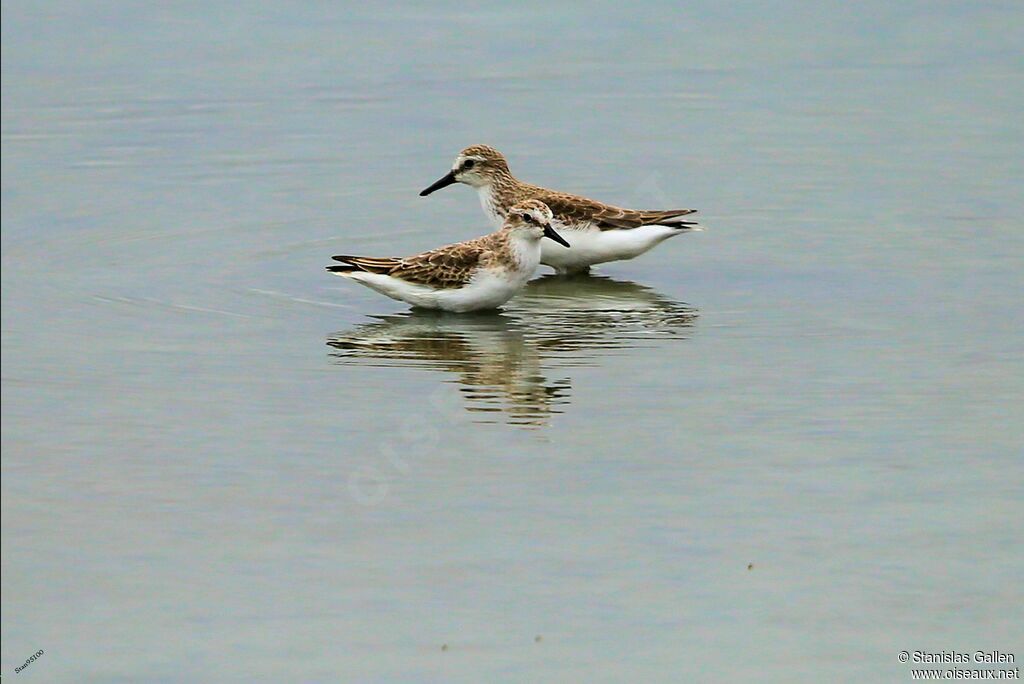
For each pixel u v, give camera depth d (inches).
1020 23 1342.3
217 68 1246.9
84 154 1069.8
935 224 918.4
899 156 1048.2
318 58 1269.7
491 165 895.1
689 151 1066.1
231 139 1100.5
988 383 668.7
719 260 874.1
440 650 485.4
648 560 526.9
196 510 566.6
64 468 599.8
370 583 518.9
